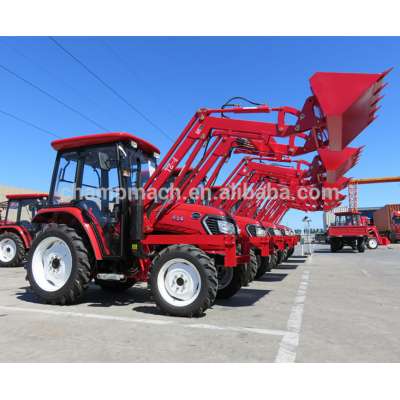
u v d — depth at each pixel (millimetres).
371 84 4578
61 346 3729
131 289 7359
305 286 8211
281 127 5613
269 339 4066
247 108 5750
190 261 5051
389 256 18188
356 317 5191
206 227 5559
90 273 5828
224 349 3697
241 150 8094
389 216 34312
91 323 4629
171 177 6598
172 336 4113
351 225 22203
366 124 4961
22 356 3438
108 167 5957
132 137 5965
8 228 12172
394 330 4508
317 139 5496
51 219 6488
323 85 4727
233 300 6496
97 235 5816
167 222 5789
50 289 5820
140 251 5629
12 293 6797
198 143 5973
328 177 7516
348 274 10523
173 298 5164
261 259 9227
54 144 6250
